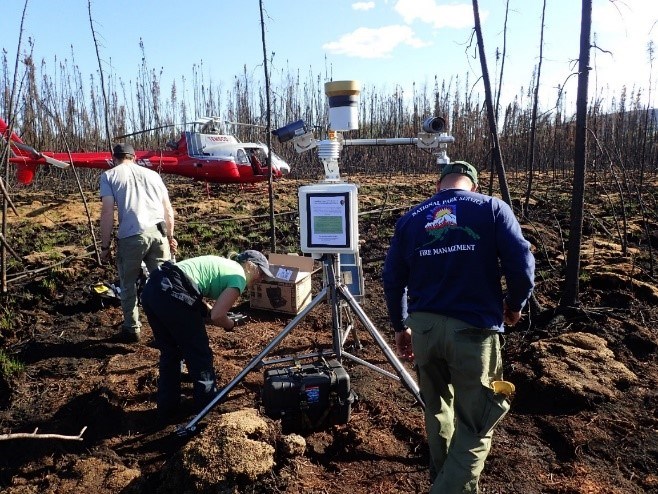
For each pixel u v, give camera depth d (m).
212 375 3.76
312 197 3.54
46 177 17.86
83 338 5.18
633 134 19.34
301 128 4.08
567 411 3.64
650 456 3.13
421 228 2.66
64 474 3.23
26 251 8.13
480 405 2.47
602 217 9.66
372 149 25.56
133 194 4.88
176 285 3.59
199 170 15.21
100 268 7.03
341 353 3.78
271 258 5.88
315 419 3.47
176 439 3.51
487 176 18.06
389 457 3.24
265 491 2.90
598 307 5.23
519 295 2.54
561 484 2.93
